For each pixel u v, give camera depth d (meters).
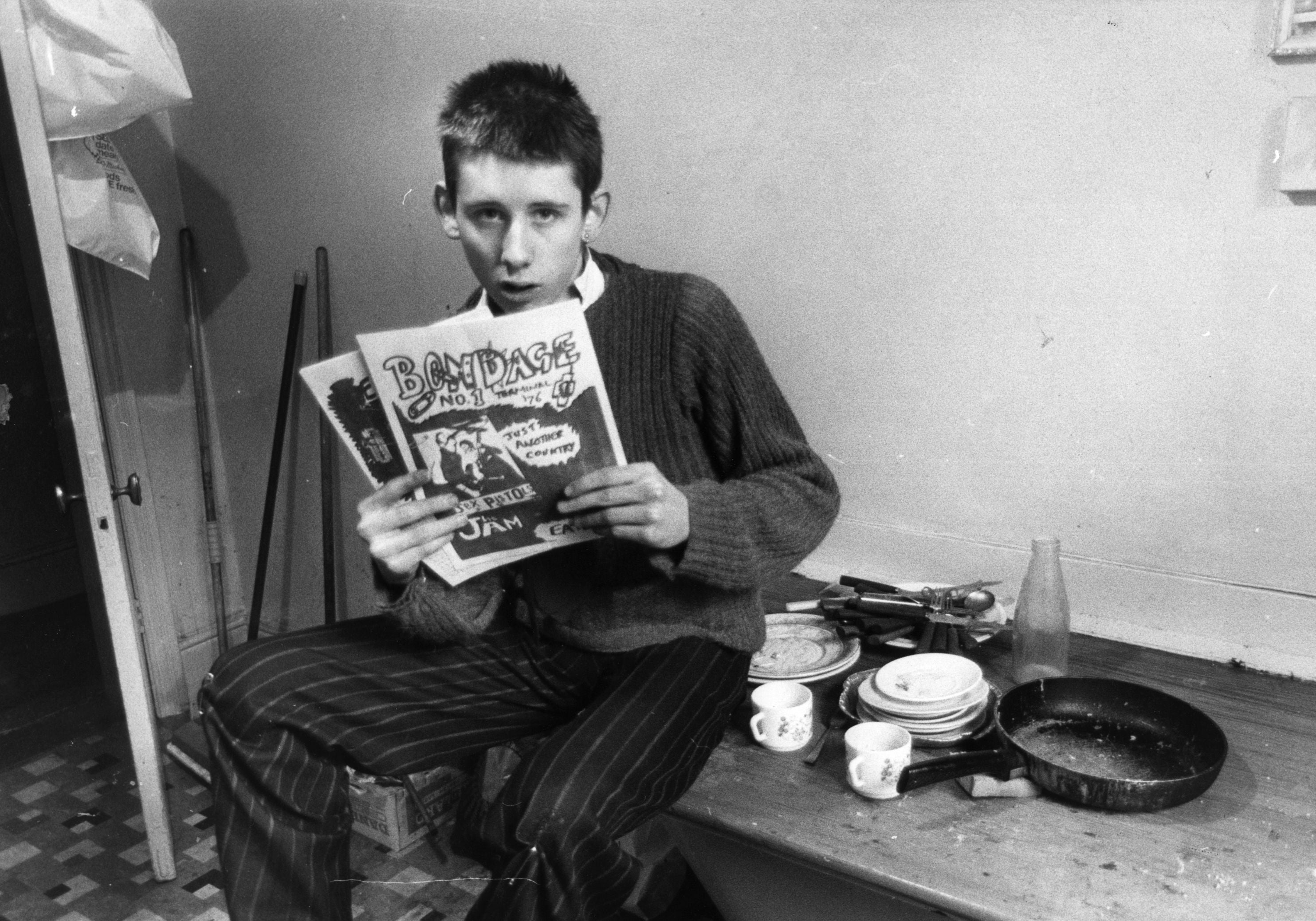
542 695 1.41
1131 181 1.61
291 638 1.35
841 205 1.85
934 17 1.69
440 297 2.39
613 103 2.03
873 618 1.76
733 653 1.40
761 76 1.87
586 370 1.12
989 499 1.85
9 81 1.76
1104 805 1.27
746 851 1.43
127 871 2.10
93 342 2.57
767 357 2.00
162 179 2.70
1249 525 1.63
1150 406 1.67
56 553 3.17
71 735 2.62
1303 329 1.53
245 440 2.82
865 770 1.32
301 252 2.58
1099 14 1.57
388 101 2.33
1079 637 1.79
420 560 1.24
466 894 1.94
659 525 1.19
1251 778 1.35
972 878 1.18
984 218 1.73
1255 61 1.48
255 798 1.27
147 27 2.01
